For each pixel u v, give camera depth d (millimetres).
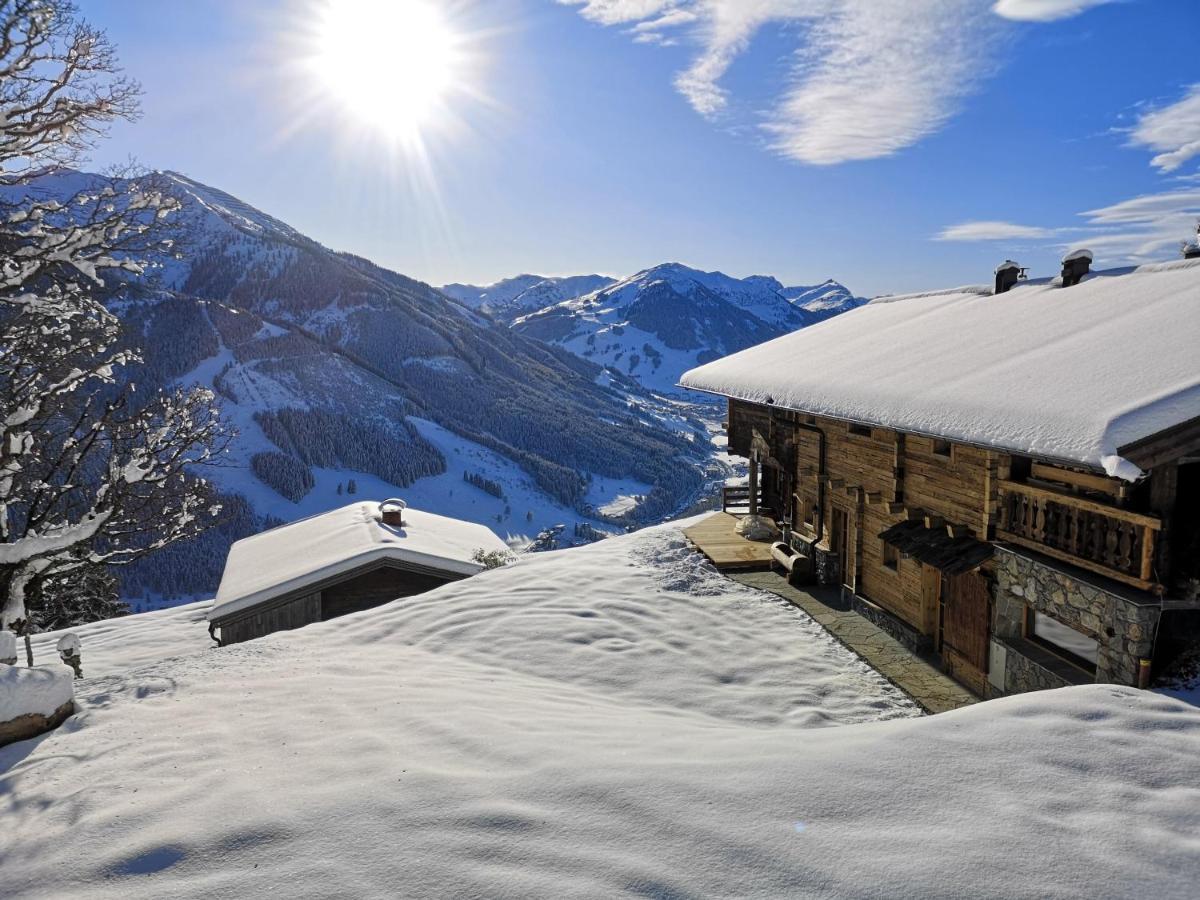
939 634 12320
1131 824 4617
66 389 12789
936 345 14156
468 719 7758
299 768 6602
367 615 15797
